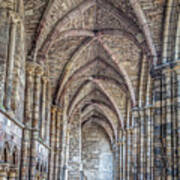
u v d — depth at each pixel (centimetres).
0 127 1738
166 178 2402
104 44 3350
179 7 2464
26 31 2472
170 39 2552
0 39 2006
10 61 2017
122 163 4959
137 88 3619
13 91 2066
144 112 3581
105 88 4412
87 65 3766
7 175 2059
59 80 3488
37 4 2412
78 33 3088
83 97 4825
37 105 2469
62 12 2644
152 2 2525
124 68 3553
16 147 2105
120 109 4644
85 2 2725
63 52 3331
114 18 2917
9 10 2062
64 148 4094
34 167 2359
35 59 2486
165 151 2442
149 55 2658
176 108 2438
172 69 2497
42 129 2852
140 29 2728
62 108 3631
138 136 3581
